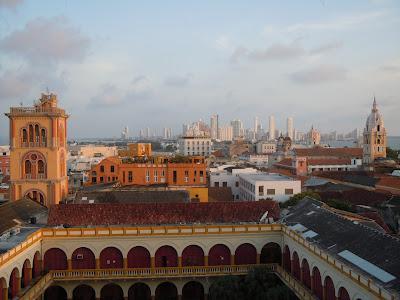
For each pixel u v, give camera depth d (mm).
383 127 195000
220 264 67062
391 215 91188
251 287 58281
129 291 69750
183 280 66375
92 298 68688
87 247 64875
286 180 117500
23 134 81562
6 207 70500
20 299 51531
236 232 66750
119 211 71125
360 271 44219
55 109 81938
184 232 66062
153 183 131750
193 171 131125
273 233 67312
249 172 148375
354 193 112312
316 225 62250
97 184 125125
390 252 45406
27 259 58406
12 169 81375
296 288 56281
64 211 70562
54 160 81750
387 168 169250
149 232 65625
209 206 73438
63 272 63344
